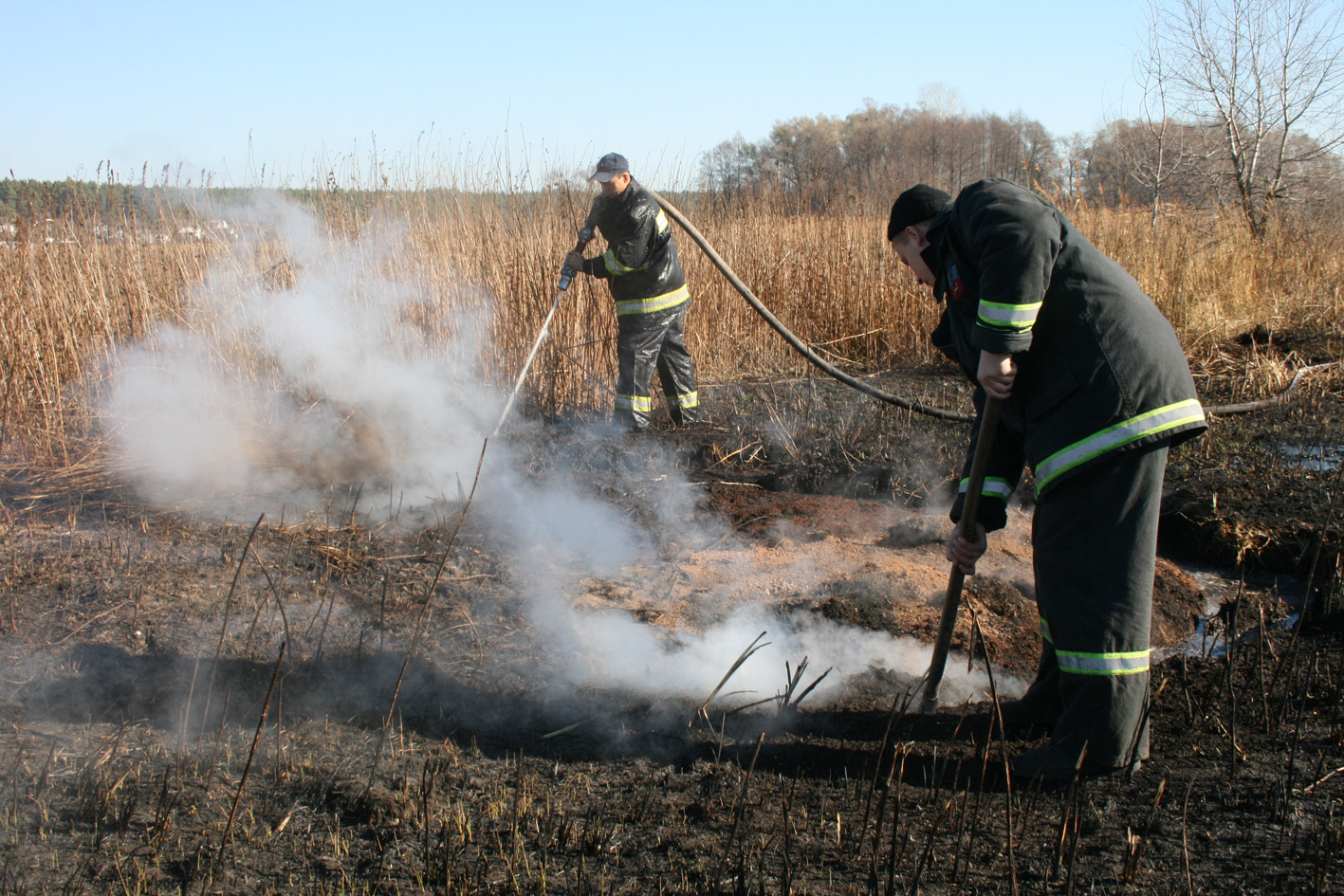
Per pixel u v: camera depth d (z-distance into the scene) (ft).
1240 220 34.47
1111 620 7.45
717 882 6.64
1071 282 7.34
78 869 6.58
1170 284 28.53
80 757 7.92
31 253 18.22
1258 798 7.73
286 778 7.83
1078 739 7.72
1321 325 29.22
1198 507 14.21
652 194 17.57
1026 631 11.14
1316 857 6.73
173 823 7.14
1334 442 18.40
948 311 8.41
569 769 8.22
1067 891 6.43
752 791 7.91
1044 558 7.80
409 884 6.60
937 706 9.44
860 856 7.00
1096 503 7.39
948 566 12.87
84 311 18.80
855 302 27.45
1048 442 7.54
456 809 7.50
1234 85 41.11
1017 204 7.26
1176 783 7.96
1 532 12.59
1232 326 28.43
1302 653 10.36
